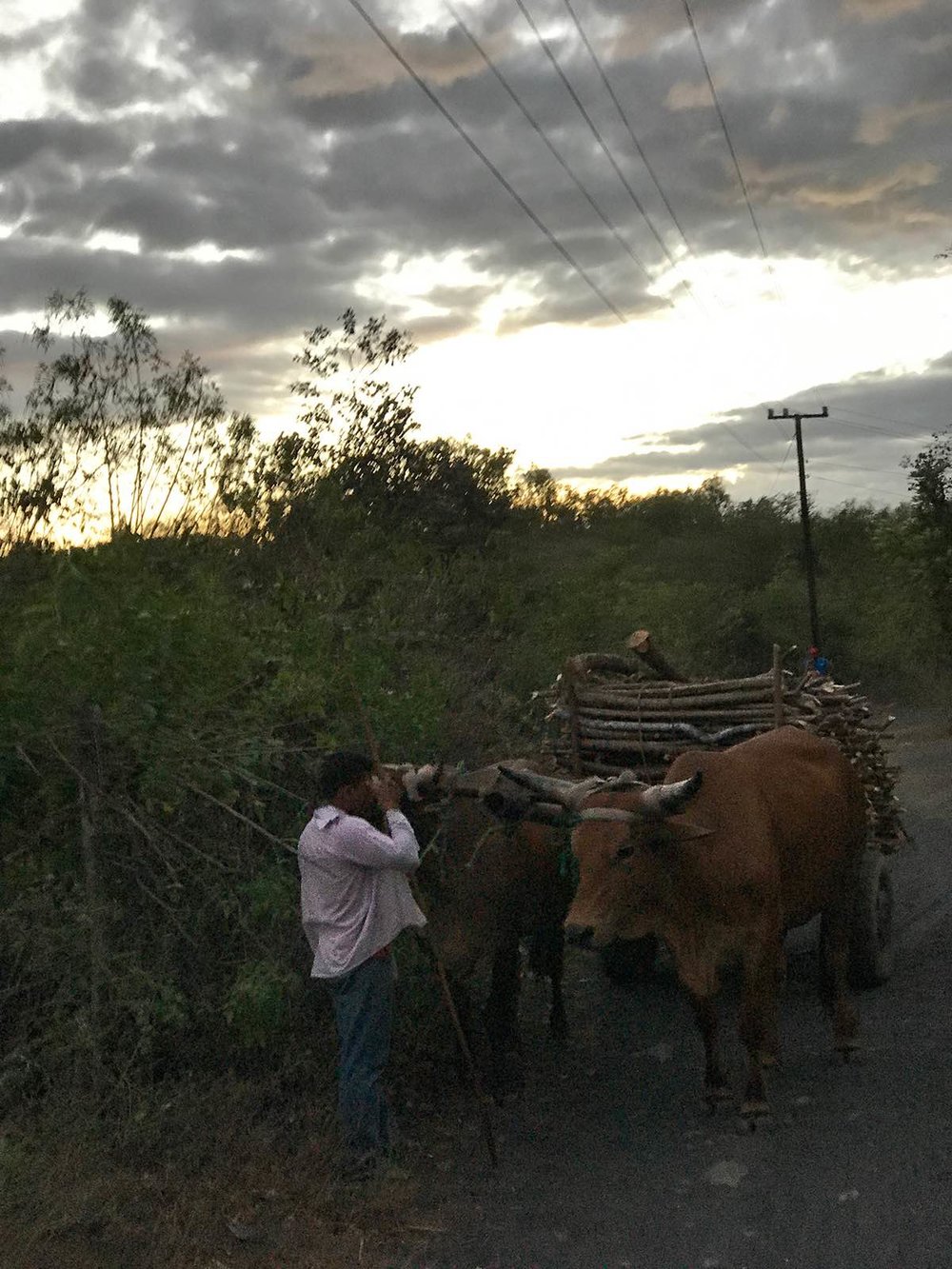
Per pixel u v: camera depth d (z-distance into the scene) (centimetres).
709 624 3047
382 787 565
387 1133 545
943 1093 605
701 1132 580
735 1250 462
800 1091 625
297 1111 566
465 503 1445
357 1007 530
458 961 632
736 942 596
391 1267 461
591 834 570
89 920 529
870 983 804
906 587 2677
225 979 571
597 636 1418
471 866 635
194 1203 478
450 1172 545
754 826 607
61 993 538
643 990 818
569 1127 594
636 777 815
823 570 5275
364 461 1332
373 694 673
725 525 5675
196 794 584
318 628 677
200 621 583
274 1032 566
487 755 852
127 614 551
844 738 785
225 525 917
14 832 560
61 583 549
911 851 1251
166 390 910
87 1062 530
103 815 556
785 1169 530
